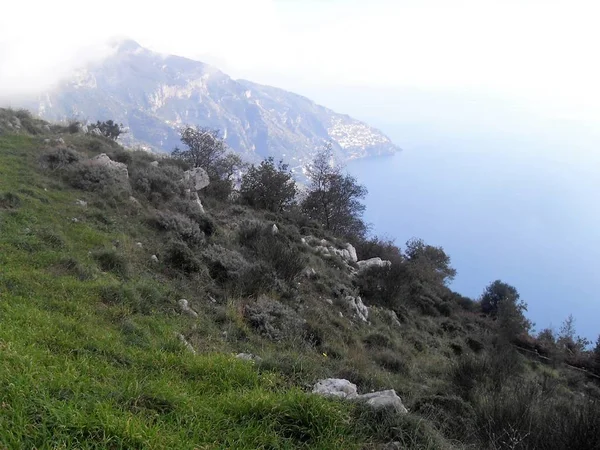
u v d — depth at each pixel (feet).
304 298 49.37
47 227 35.60
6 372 12.27
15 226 33.42
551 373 79.00
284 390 17.07
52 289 25.05
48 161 55.98
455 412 23.38
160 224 48.73
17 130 71.67
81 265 30.09
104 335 20.49
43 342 16.93
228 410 14.14
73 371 14.25
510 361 46.32
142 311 27.66
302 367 21.13
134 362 18.12
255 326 34.37
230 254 47.01
